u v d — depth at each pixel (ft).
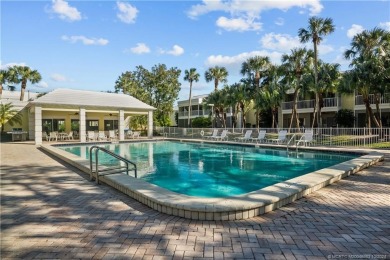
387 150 41.57
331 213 14.56
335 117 91.56
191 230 12.39
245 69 95.66
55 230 12.45
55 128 90.74
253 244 10.92
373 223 13.07
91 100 77.00
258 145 54.95
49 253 10.24
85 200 17.38
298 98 102.12
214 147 62.64
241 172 32.40
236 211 13.76
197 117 144.46
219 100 112.06
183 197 15.48
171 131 94.12
